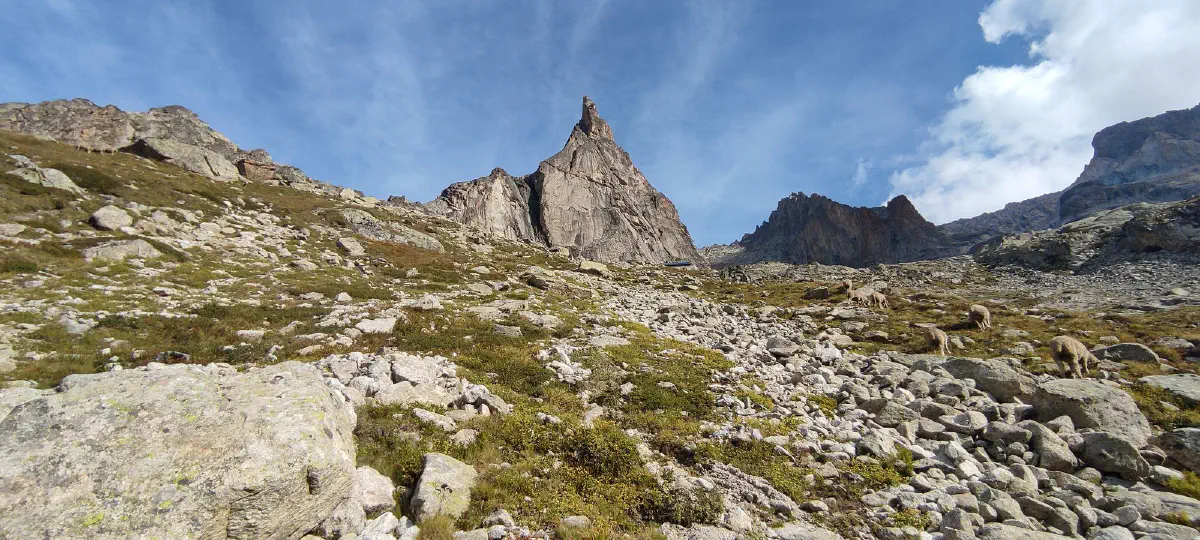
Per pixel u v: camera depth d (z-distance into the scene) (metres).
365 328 18.23
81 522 4.95
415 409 10.66
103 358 12.79
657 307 36.16
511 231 151.75
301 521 6.32
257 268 29.23
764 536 7.91
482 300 29.81
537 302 30.47
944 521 8.48
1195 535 7.72
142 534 5.07
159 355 13.29
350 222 54.81
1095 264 69.00
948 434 12.22
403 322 19.75
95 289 18.77
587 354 18.16
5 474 5.11
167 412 6.25
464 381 13.66
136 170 48.62
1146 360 18.72
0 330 13.18
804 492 9.51
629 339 21.72
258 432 6.41
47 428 5.66
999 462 11.23
